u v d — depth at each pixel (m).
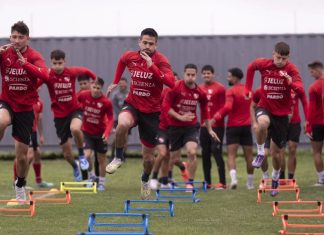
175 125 38.84
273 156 34.44
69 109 40.25
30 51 28.77
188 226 26.02
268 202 33.50
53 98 40.31
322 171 41.19
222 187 41.28
